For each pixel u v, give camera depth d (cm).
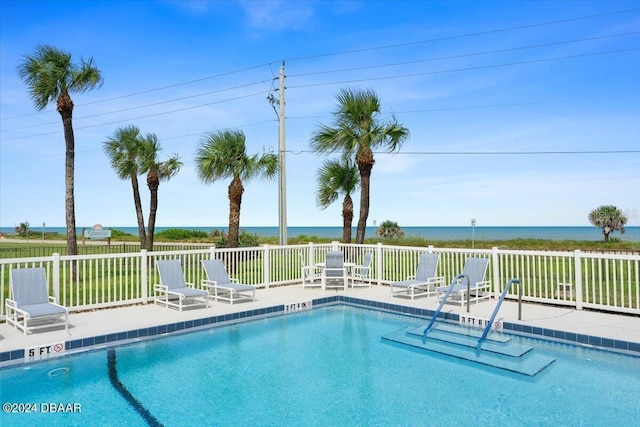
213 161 1550
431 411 468
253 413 463
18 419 448
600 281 843
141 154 1891
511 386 536
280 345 714
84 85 1410
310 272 1232
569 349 678
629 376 566
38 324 741
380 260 1223
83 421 444
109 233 2253
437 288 938
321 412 466
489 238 7431
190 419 449
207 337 759
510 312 846
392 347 704
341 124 1450
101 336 685
